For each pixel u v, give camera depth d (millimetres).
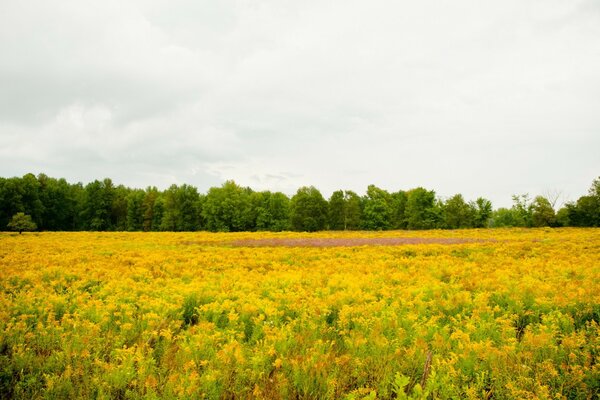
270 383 4773
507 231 45188
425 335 5816
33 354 5176
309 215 72188
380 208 76812
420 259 16938
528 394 4023
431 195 71000
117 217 87125
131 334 6180
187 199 77125
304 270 13359
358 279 10531
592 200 58438
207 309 7348
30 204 72125
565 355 5098
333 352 5402
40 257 16844
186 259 17125
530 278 9820
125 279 10586
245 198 78688
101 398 4195
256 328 6391
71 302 8164
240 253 20188
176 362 5000
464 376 4586
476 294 8562
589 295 7691
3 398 4574
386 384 4574
